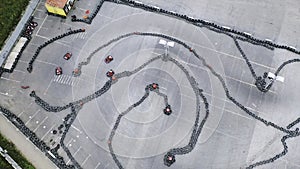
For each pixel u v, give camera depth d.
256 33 78.50
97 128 69.25
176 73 74.25
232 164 65.62
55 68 75.31
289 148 66.81
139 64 75.25
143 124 69.38
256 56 75.88
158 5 82.12
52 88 73.44
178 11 81.38
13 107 71.94
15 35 78.00
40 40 78.50
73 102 71.75
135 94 72.31
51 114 70.94
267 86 72.31
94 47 77.38
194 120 69.56
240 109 70.56
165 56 75.56
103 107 71.25
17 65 76.00
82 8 81.88
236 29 79.00
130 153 66.81
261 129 68.69
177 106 70.94
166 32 78.81
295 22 79.69
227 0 82.62
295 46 76.75
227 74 74.00
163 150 66.94
